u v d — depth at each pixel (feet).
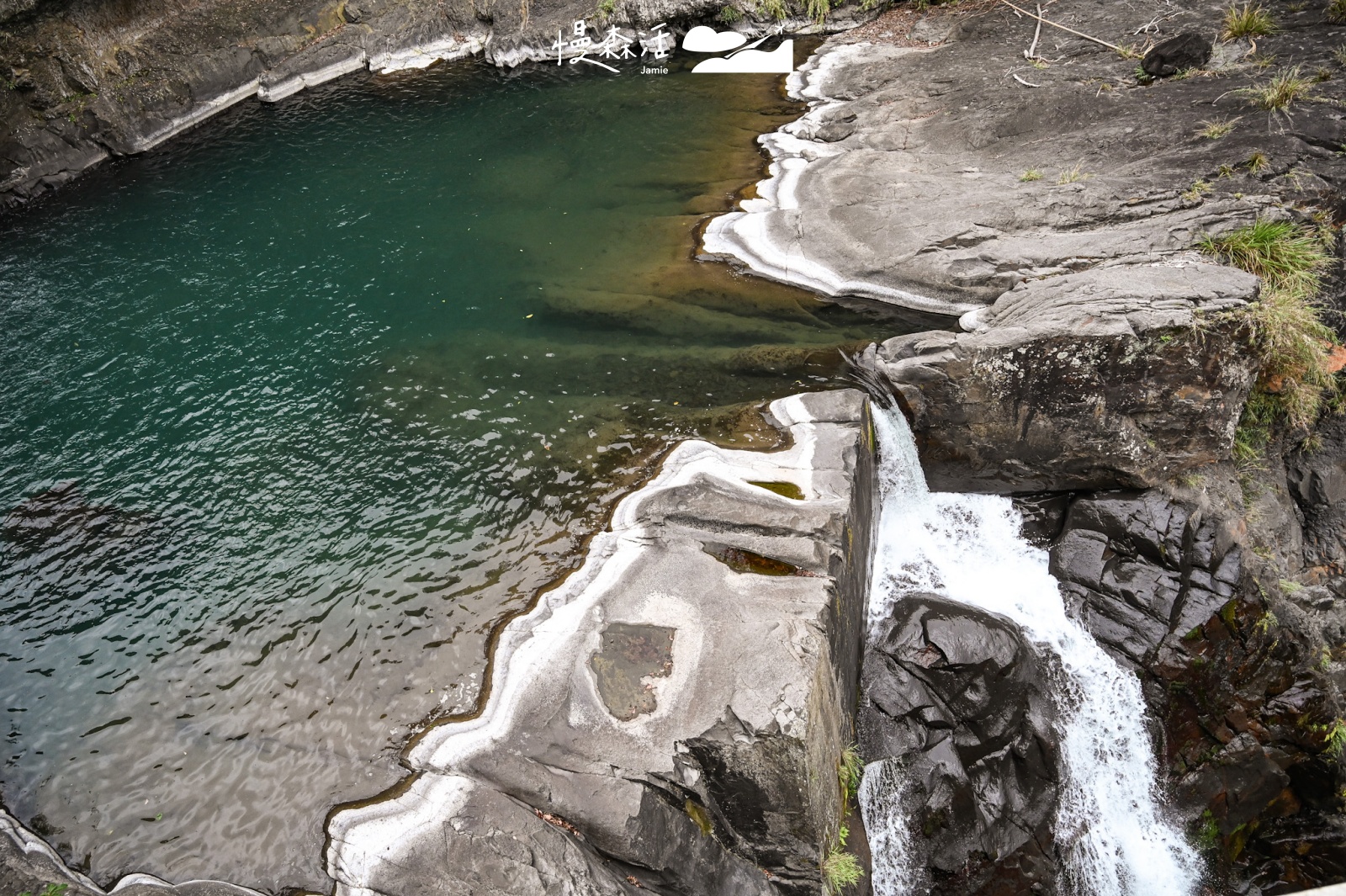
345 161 51.34
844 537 24.17
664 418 30.50
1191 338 26.53
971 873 24.63
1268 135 34.53
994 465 29.50
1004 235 34.91
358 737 21.70
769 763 19.39
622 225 42.55
